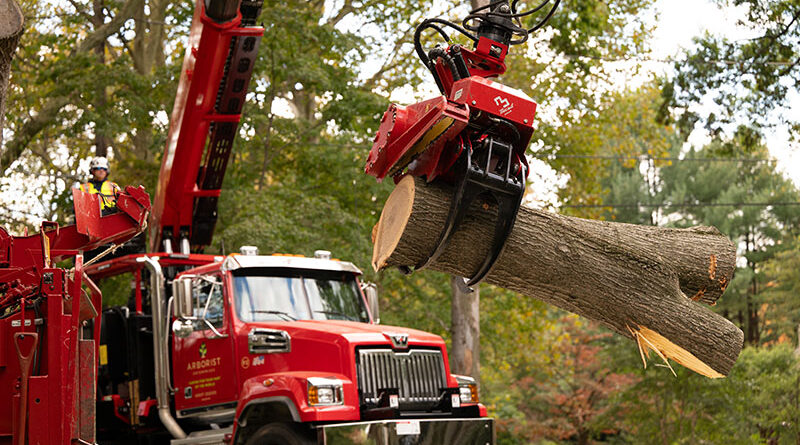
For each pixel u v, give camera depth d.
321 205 17.64
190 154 9.65
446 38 4.54
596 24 19.38
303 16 17.78
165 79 18.34
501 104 3.96
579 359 32.94
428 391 8.34
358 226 17.98
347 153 19.88
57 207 18.80
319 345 8.14
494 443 8.27
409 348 8.34
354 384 7.85
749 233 51.59
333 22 22.91
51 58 21.59
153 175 19.27
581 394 32.59
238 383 8.55
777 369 24.34
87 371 5.98
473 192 3.97
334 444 7.48
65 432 5.54
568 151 24.41
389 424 7.68
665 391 25.28
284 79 18.22
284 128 18.94
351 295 9.56
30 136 19.12
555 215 4.39
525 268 4.28
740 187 51.59
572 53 19.27
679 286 4.81
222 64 8.70
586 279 4.32
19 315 5.69
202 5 8.30
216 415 8.75
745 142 16.08
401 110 4.22
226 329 8.74
